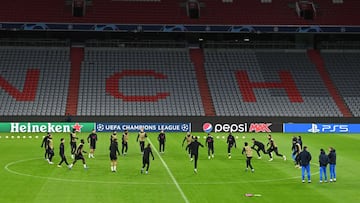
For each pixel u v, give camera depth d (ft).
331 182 107.96
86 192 95.91
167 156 145.38
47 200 89.04
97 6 258.37
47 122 211.00
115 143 119.75
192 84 247.09
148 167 117.50
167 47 269.23
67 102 229.04
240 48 273.75
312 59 269.23
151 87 242.58
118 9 257.96
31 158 138.82
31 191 96.32
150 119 221.05
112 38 272.92
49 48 260.62
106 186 101.76
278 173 119.03
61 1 259.19
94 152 152.56
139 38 273.95
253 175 115.96
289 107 236.02
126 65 254.68
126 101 232.73
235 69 258.98
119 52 262.88
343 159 141.79
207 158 142.72
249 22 258.78
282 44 275.80
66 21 250.37
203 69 257.14
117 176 112.98
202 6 264.11
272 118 224.12
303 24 260.21
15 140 182.60
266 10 265.75
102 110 226.38
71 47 263.49
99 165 128.16
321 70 261.24
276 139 192.44
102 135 201.26
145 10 258.78
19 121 215.31
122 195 93.56
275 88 247.91
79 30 249.34
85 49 262.26
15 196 92.07
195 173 117.91
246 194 94.58
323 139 193.77
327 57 270.67
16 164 128.16
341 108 237.25
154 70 253.24
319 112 233.96
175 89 242.99
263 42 274.77
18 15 249.14
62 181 106.52
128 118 220.02
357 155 150.00
